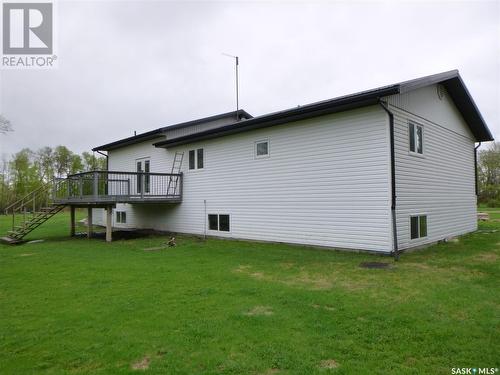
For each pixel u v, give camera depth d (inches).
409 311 167.0
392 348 127.7
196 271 271.7
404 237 335.3
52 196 581.3
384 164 320.5
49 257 358.3
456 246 381.1
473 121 512.4
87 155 1984.5
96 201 475.8
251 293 204.5
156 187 619.8
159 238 526.0
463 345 129.3
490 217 834.8
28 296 208.8
